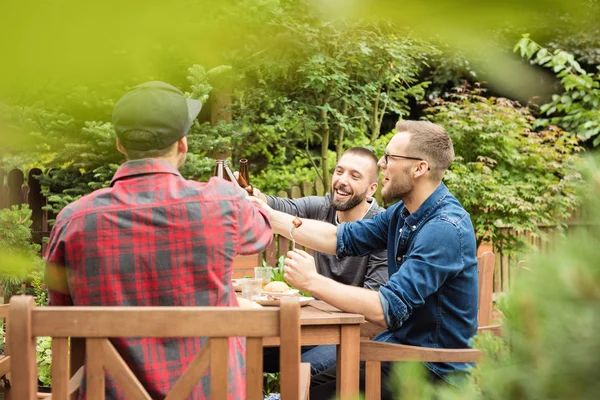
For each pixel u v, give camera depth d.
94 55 0.30
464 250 2.45
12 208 2.51
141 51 0.31
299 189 6.41
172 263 1.51
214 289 1.55
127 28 0.30
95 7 0.29
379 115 7.96
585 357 0.38
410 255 2.44
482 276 3.12
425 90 8.36
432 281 2.37
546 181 6.55
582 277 0.37
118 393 1.46
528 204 6.40
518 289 0.42
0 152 0.39
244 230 1.61
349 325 2.36
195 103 1.68
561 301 0.39
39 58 0.30
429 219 2.53
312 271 2.35
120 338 1.47
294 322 1.33
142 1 0.30
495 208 6.60
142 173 1.54
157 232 1.50
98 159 3.75
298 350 1.33
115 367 1.36
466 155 7.07
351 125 7.20
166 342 1.50
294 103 6.92
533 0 0.27
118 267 1.49
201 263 1.53
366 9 0.28
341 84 6.61
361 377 2.61
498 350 0.54
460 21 0.27
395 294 2.34
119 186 1.54
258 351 1.35
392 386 0.52
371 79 7.11
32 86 0.32
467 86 7.24
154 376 1.48
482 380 0.50
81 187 4.97
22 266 0.50
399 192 2.57
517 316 0.43
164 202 1.52
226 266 1.56
